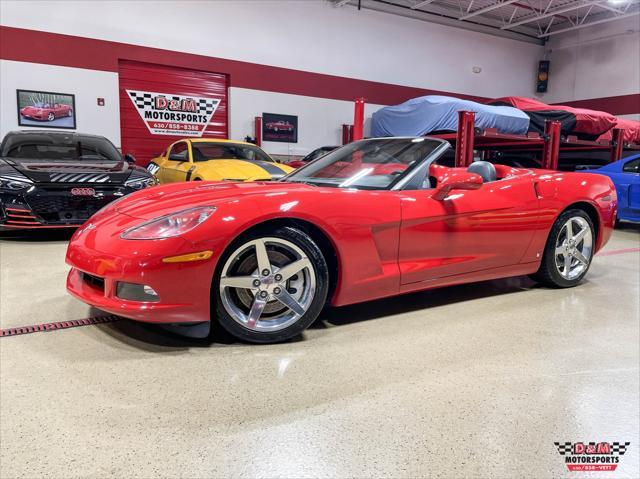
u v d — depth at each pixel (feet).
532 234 8.58
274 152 35.14
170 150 20.52
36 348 5.95
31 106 27.40
